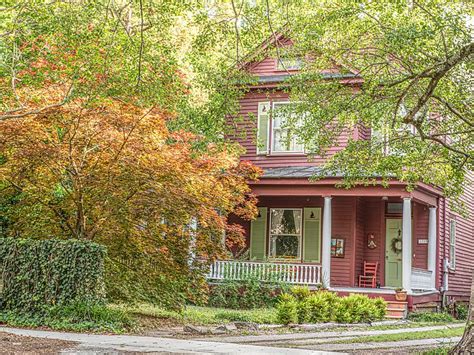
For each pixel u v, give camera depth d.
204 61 16.62
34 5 11.53
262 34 12.81
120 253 14.47
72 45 11.88
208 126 13.07
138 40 12.38
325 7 12.45
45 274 12.88
